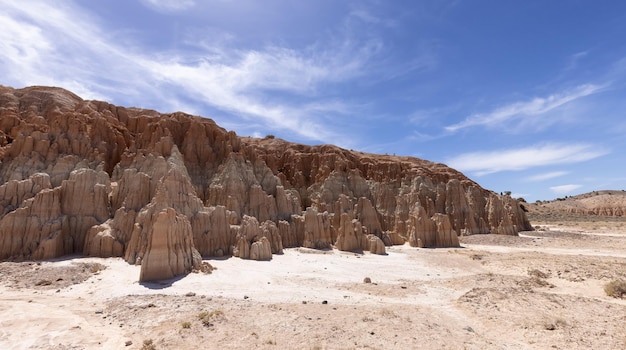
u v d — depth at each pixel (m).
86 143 66.50
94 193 57.03
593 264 48.12
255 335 23.61
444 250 72.38
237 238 59.72
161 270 39.62
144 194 58.19
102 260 47.53
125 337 23.56
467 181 118.94
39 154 61.03
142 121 85.44
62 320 26.56
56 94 94.06
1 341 22.81
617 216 179.62
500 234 95.06
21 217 49.62
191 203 59.31
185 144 79.56
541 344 22.41
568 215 180.25
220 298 32.84
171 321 26.25
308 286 38.94
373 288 38.03
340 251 68.06
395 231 86.31
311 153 111.38
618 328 24.45
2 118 75.38
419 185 104.19
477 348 21.78
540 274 43.62
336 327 25.09
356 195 98.38
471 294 33.09
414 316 27.77
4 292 34.16
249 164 82.44
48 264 44.50
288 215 77.38
